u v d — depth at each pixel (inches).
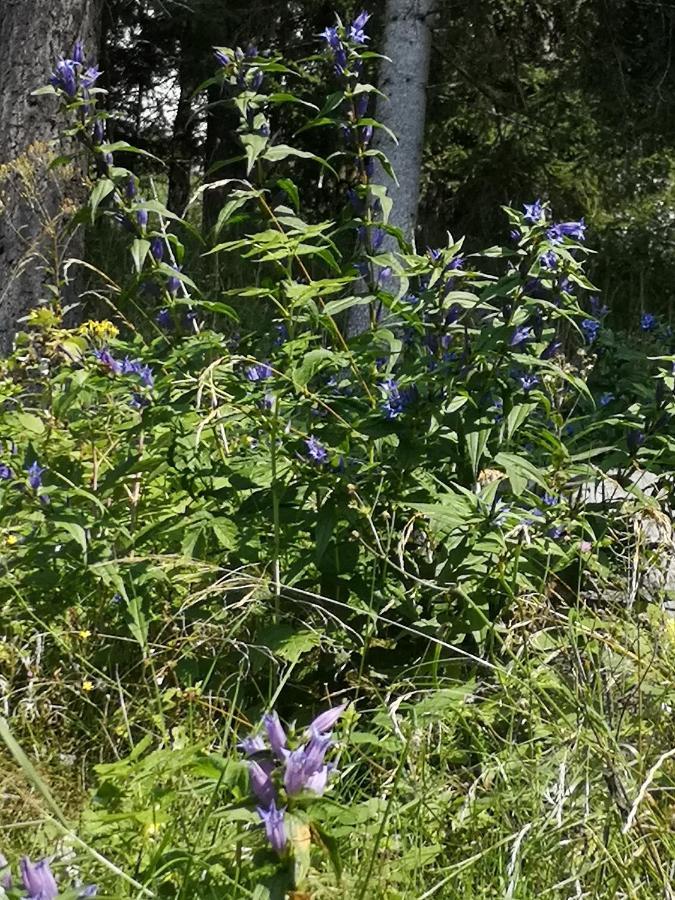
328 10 457.4
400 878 82.5
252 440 138.1
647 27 432.8
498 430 128.6
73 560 119.7
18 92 253.1
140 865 81.5
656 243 471.8
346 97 139.3
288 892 66.6
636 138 447.2
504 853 89.4
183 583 123.2
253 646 110.6
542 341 128.1
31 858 85.4
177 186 570.6
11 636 118.6
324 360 128.1
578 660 103.3
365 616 123.3
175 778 90.7
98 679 113.8
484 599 118.6
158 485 138.1
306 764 67.9
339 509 121.6
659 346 218.8
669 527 123.8
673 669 106.8
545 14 439.2
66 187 245.1
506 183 467.8
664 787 92.6
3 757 102.6
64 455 137.2
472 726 108.0
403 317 138.0
